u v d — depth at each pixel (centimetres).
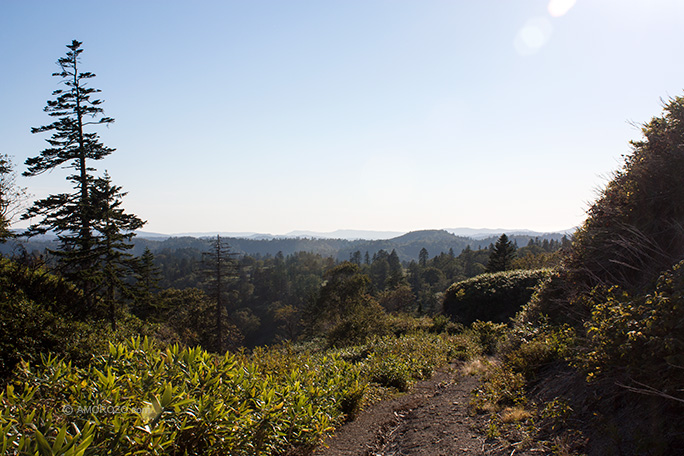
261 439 393
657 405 327
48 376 373
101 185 2103
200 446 342
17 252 1962
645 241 566
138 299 2050
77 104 2094
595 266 677
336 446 521
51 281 1744
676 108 614
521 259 5016
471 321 2111
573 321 690
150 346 461
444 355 1222
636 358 342
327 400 604
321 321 4491
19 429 275
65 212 1912
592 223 727
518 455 388
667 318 317
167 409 325
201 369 405
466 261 12381
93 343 1085
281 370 707
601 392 409
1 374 795
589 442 355
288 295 11456
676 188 550
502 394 579
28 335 976
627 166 680
